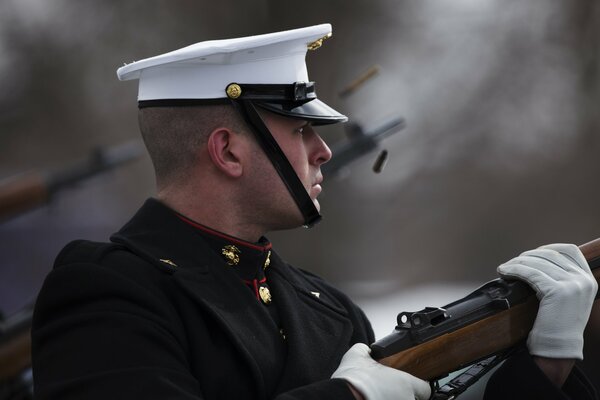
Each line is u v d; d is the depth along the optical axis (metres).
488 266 15.88
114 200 13.22
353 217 15.75
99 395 2.62
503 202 15.95
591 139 15.91
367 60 15.87
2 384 5.79
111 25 13.66
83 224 13.06
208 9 14.73
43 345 2.82
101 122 13.45
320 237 15.72
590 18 15.77
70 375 2.69
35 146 13.05
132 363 2.68
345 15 15.77
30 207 8.77
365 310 12.91
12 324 5.85
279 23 15.57
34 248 12.83
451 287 15.14
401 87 15.91
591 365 5.21
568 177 15.98
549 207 16.00
